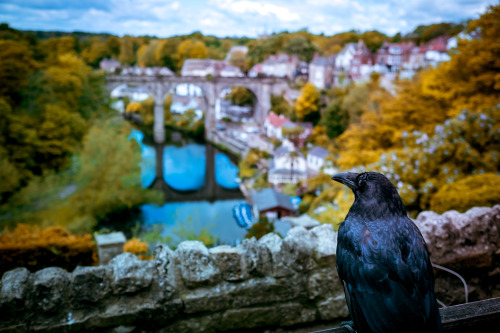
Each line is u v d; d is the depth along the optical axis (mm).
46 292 3896
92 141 57594
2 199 53344
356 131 35656
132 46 135500
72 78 73250
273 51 134125
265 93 108938
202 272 4316
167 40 143250
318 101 97375
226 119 114688
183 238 16844
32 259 10625
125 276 4066
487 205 10266
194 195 69188
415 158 14180
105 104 85000
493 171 12938
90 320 3984
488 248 5125
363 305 2135
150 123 112438
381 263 2123
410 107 32281
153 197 60938
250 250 4527
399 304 2045
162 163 86125
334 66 110688
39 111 63625
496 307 2068
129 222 55031
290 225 12641
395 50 107188
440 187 12648
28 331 3828
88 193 55625
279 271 4473
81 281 4016
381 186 2287
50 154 61688
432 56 97562
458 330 2021
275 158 76625
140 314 4090
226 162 89875
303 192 63062
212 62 140875
